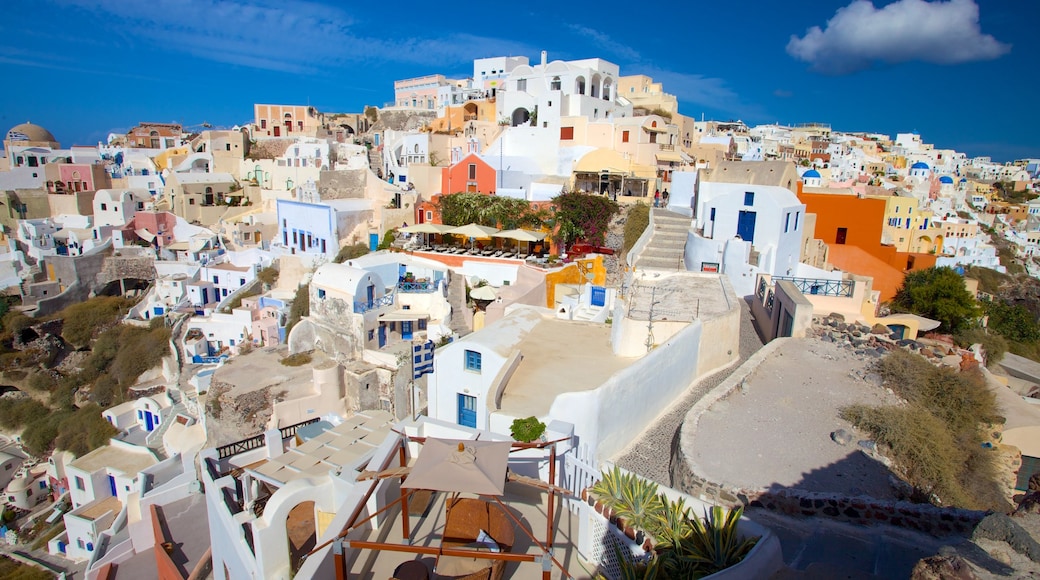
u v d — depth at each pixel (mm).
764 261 31875
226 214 74438
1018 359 38656
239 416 32500
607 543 9797
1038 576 6418
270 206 71688
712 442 14273
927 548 9984
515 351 20562
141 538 25391
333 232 53406
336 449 16781
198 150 92375
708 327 21453
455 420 20531
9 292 62562
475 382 19797
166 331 52469
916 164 118125
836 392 17531
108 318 61688
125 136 115812
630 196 50250
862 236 40031
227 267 58844
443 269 41250
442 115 91000
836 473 12945
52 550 35781
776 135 146500
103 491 37344
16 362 57969
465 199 48156
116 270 66938
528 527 11117
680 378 20078
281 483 14984
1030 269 92062
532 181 56219
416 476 9086
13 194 77062
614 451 16484
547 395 17781
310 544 13555
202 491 25531
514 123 70250
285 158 79125
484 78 108688
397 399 32656
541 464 12523
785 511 11352
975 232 84000
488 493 8805
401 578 8836
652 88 86625
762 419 15617
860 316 25156
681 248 36906
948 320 37344
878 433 14430
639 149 54562
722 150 75438
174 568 21484
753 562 8227
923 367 18141
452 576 9250
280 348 40125
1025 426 16500
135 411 46375
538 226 45625
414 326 38469
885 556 9789
